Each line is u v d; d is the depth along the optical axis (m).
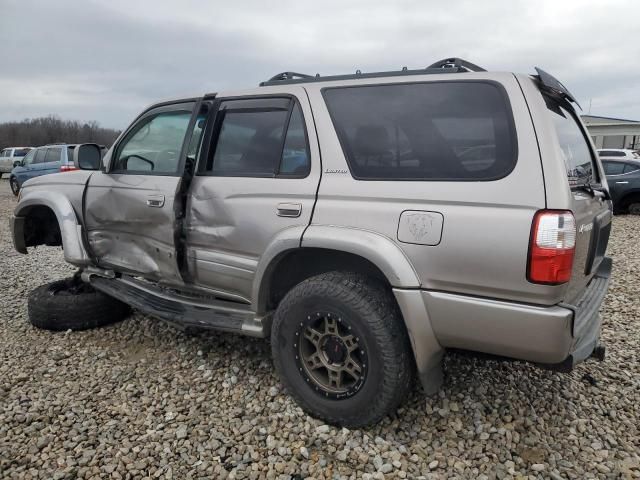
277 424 2.77
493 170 2.27
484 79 2.40
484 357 2.49
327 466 2.44
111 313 4.24
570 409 2.93
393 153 2.55
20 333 4.16
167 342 3.90
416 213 2.38
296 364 2.76
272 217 2.84
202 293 3.40
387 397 2.48
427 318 2.38
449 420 2.79
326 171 2.71
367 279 2.61
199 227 3.22
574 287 2.42
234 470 2.40
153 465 2.44
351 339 2.57
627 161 11.98
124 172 3.78
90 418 2.85
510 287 2.19
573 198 2.25
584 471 2.41
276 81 3.16
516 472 2.40
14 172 16.36
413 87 2.58
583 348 2.39
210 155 3.25
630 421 2.84
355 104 2.71
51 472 2.39
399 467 2.42
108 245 3.95
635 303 4.90
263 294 2.94
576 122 3.11
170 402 3.02
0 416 2.87
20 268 6.60
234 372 3.36
